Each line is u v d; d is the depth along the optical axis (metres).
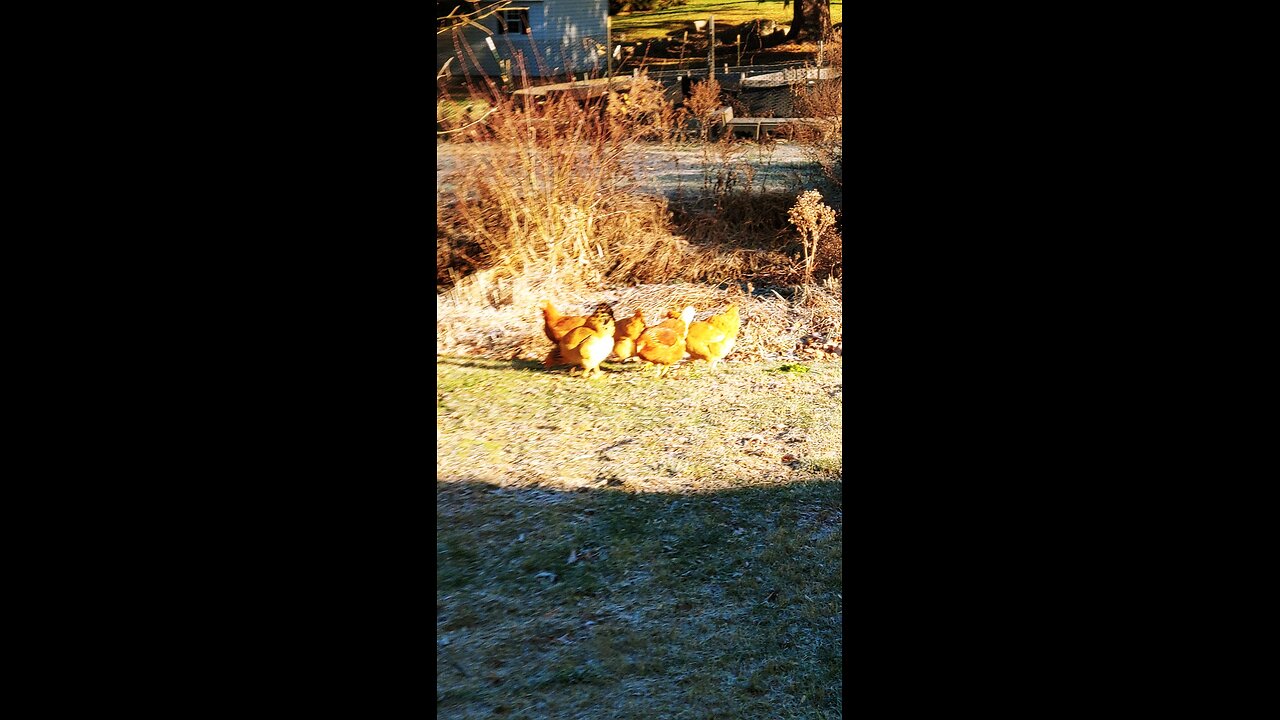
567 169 7.15
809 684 3.08
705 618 3.43
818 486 4.30
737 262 6.90
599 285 6.83
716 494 4.27
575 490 4.33
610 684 3.09
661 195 7.55
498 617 3.45
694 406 5.20
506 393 5.42
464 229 7.10
